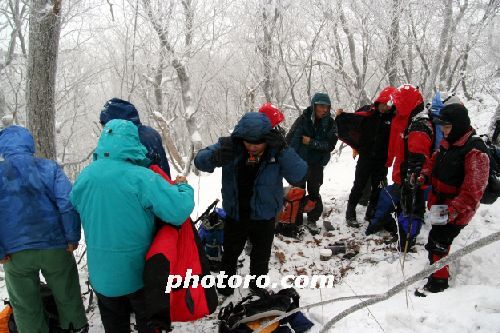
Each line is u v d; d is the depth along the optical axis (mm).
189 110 10781
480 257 4012
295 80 10953
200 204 7016
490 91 12188
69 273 3166
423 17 9836
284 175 3484
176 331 3473
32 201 2928
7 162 2928
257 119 3268
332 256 4668
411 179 4133
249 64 11734
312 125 4879
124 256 2613
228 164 3480
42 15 4605
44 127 4891
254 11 10578
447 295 3424
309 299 3764
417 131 4090
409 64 10992
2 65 9594
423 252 4383
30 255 2924
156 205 2574
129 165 2625
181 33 10938
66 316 3236
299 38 10586
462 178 3508
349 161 9297
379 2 9406
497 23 10477
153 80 11820
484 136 3867
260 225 3641
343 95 12766
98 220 2580
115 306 2857
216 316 3639
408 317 3156
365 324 3172
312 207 5164
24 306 3086
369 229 5027
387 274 4090
